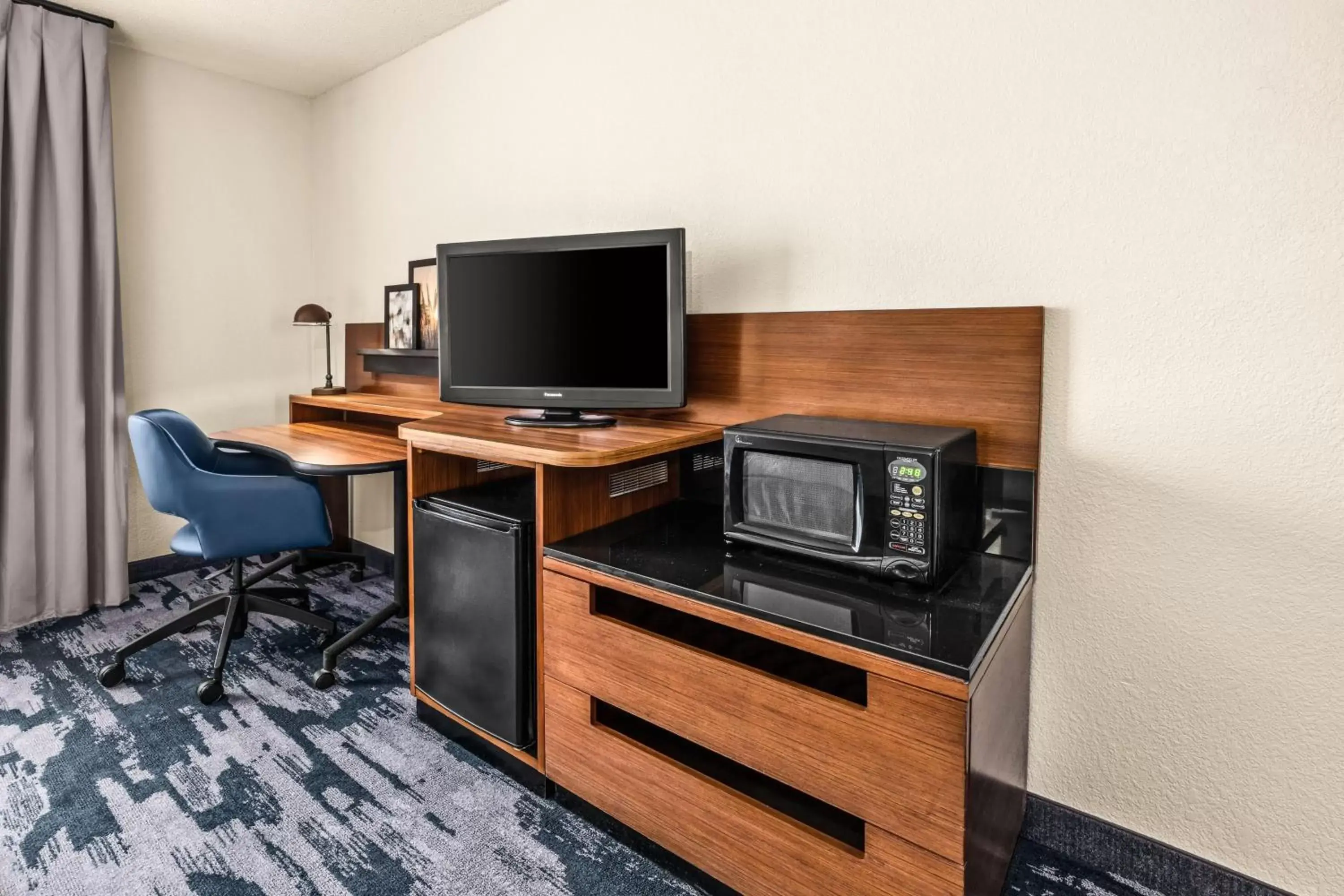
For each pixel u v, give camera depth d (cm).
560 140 215
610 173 203
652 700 127
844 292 158
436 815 147
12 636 232
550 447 143
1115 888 129
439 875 130
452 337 190
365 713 186
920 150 145
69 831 140
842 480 123
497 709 155
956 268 142
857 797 103
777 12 164
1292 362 111
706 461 180
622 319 170
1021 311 132
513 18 226
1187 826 126
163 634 209
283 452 212
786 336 164
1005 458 136
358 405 251
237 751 168
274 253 312
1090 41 125
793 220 165
